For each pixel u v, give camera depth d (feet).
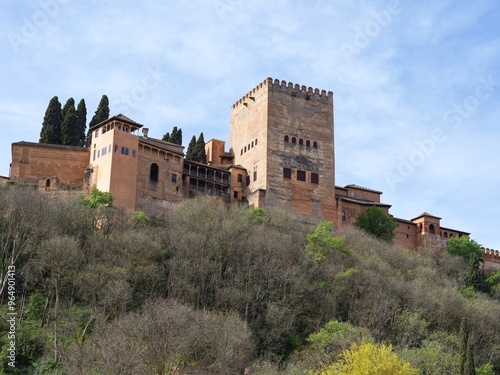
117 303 238.48
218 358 205.26
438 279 348.59
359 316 266.57
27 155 351.05
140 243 273.54
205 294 261.03
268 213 360.89
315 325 259.60
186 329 208.13
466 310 292.20
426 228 436.76
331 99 425.69
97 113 407.23
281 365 233.55
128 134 345.10
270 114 404.98
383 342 237.25
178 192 372.79
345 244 331.16
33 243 260.42
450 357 235.40
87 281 244.42
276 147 400.47
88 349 200.54
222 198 400.26
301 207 396.37
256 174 402.31
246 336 224.94
